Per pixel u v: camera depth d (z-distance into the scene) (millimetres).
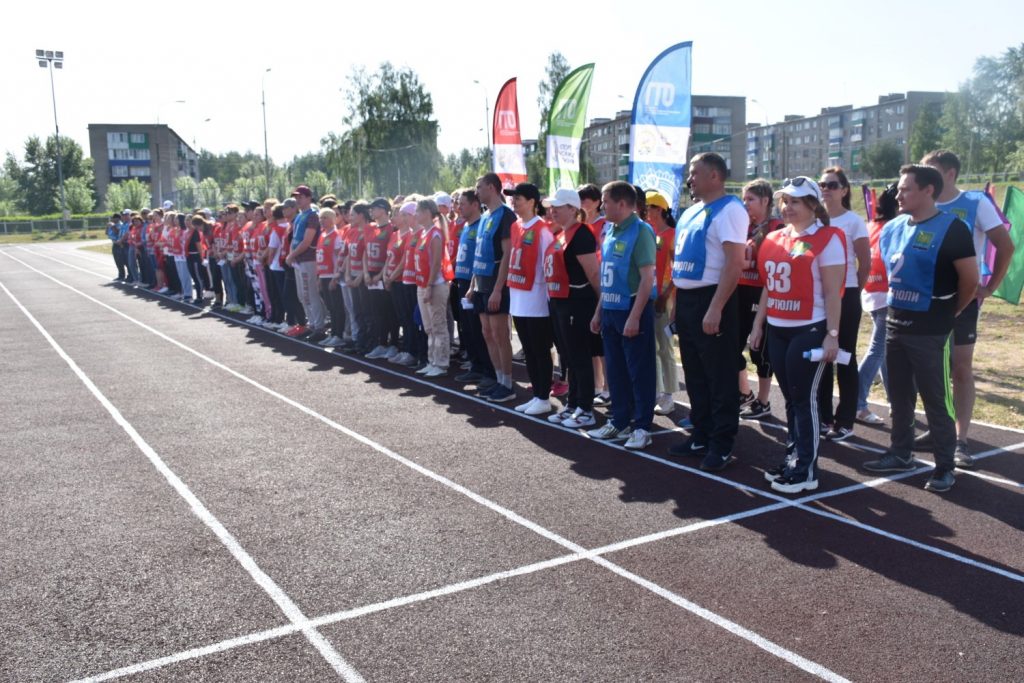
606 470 5984
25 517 5254
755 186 6602
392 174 64000
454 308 10125
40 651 3619
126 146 115250
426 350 9883
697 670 3369
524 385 8984
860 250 6215
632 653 3504
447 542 4715
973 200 5789
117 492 5711
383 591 4125
